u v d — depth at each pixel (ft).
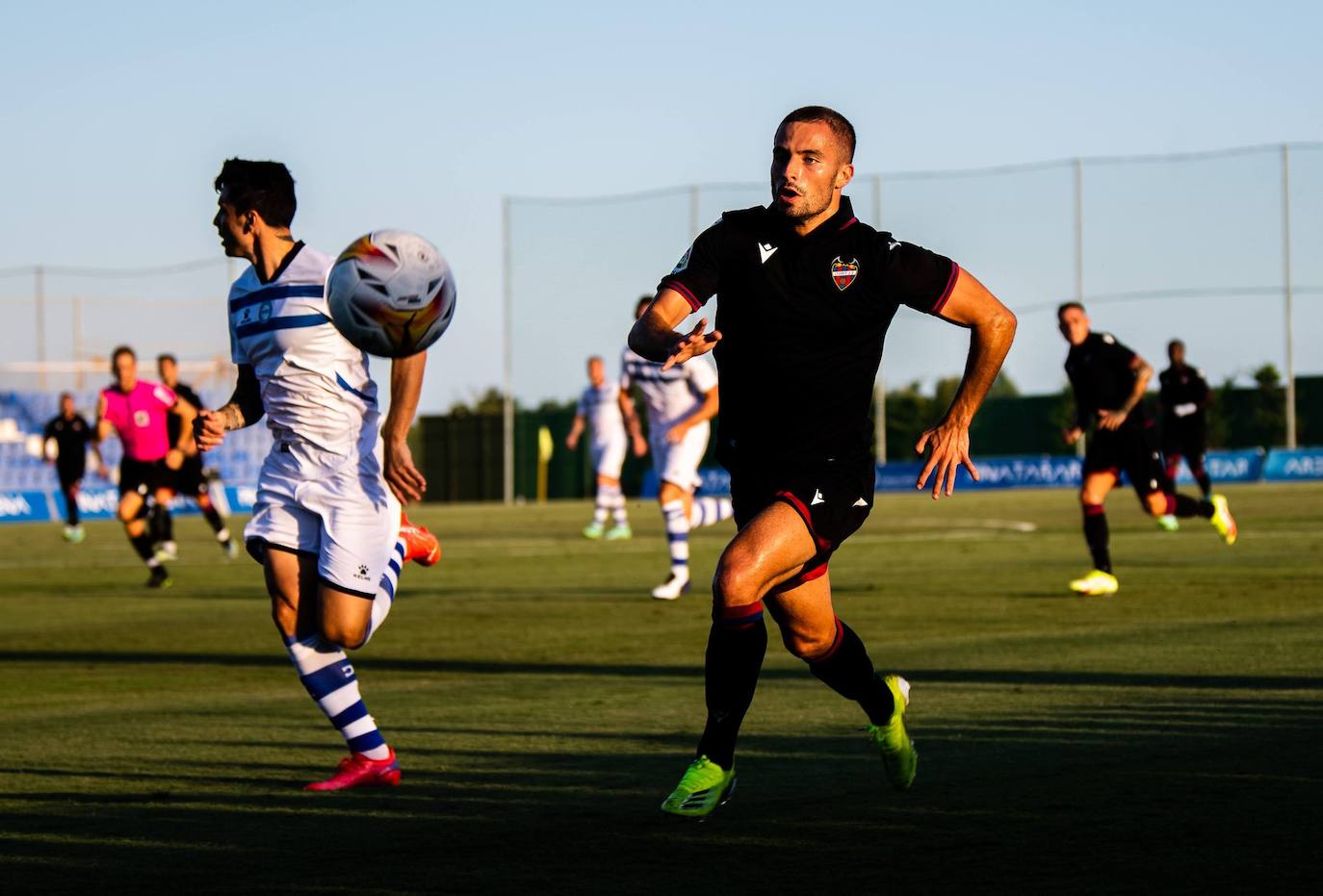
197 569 98.94
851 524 26.91
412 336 27.35
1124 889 21.53
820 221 26.58
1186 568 80.33
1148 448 68.95
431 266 27.25
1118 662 46.03
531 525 145.79
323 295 29.40
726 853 24.07
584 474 204.85
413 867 23.57
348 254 27.20
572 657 51.03
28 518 181.98
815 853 23.95
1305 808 26.32
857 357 26.73
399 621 63.52
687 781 26.07
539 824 26.45
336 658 30.07
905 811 26.76
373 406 30.22
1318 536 102.53
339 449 29.71
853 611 62.75
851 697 28.04
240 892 22.26
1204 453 130.72
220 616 68.28
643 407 199.41
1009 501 171.42
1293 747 31.96
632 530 137.69
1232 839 24.23
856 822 26.04
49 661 52.49
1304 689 39.81
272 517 30.01
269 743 35.63
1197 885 21.65
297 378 29.53
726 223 26.94
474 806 28.04
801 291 26.37
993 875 22.41
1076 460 194.80
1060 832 24.99
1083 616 59.72
